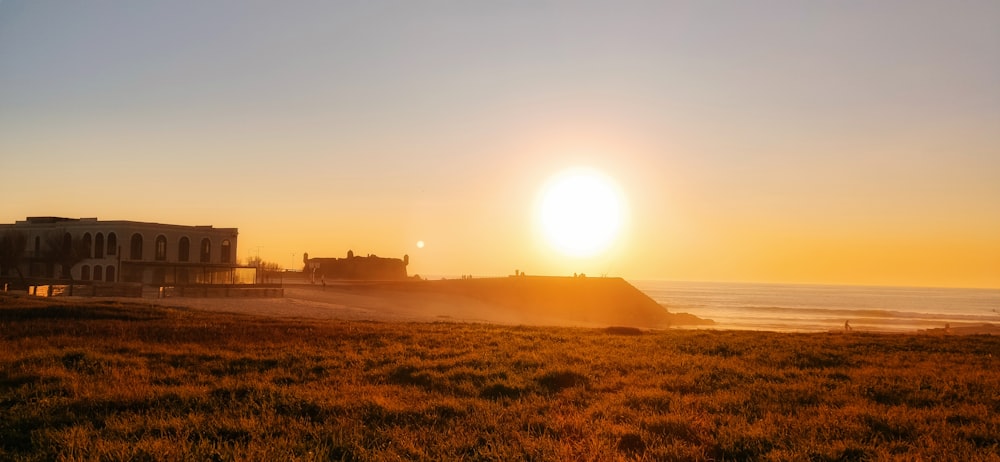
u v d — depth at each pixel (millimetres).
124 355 19422
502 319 85250
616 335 30391
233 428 10805
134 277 90438
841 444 10227
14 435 10344
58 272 94562
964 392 15148
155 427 10867
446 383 15547
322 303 75688
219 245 101625
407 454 9586
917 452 9953
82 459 8875
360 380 16016
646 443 10312
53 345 21312
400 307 88250
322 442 10086
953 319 134000
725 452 10047
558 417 11859
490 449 9867
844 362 20922
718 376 17375
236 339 24469
